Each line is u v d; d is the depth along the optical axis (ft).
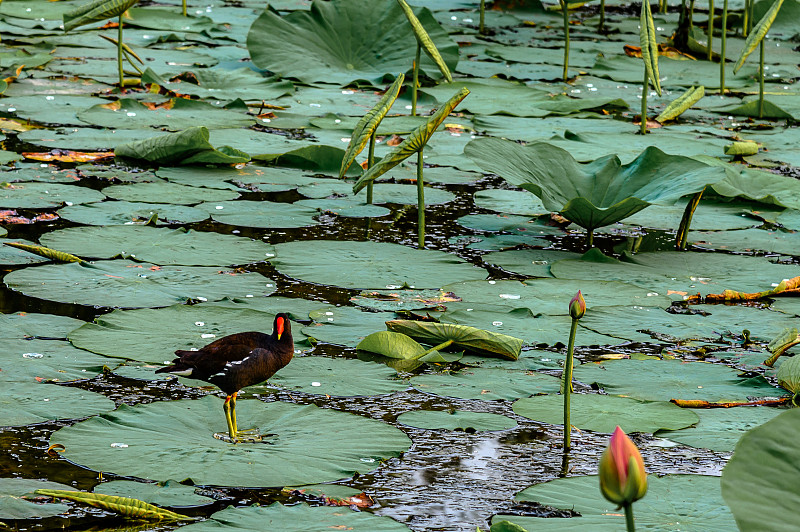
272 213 38.24
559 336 28.02
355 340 27.12
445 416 23.08
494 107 58.18
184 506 18.19
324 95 58.90
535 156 38.24
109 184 40.65
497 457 21.27
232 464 19.69
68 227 34.96
